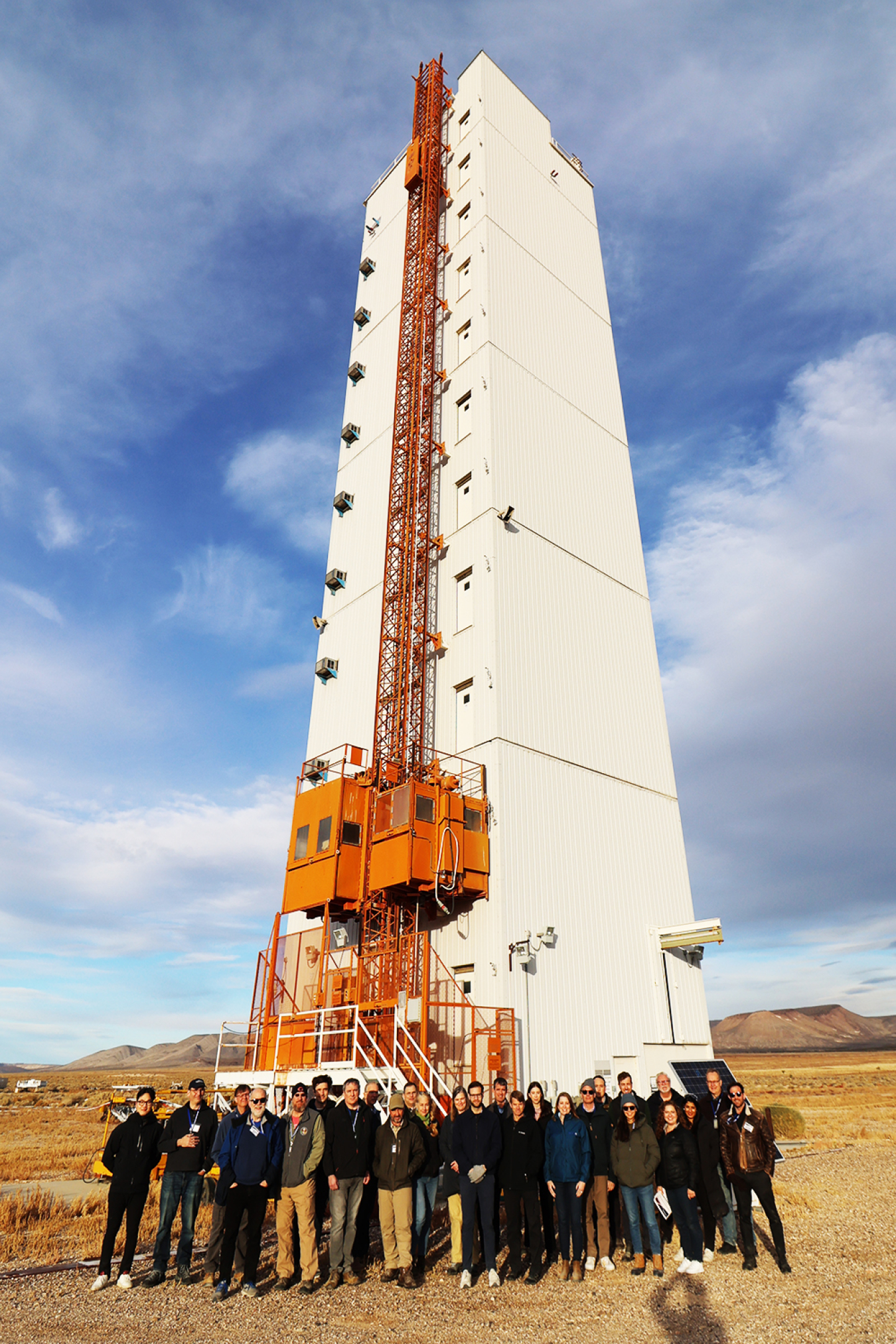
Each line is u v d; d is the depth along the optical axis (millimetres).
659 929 27547
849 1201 16844
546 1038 22812
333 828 25234
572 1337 8609
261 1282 10938
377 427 39281
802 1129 33094
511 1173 10992
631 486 37656
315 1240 10594
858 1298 9742
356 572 36562
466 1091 11484
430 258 38969
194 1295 10359
